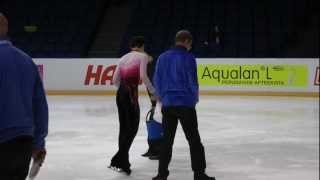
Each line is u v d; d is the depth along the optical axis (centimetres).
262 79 3575
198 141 1234
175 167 1535
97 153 1730
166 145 1248
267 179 1383
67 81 3684
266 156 1695
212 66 3606
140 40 1391
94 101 3278
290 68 3553
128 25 4941
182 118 1216
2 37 729
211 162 1602
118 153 1437
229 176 1419
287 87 3559
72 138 2012
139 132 2136
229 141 1969
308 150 1798
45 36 4897
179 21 4953
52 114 2691
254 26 4828
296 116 2639
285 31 4750
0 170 692
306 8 4922
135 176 1414
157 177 1264
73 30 4941
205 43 4581
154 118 1609
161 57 1234
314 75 3538
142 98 3397
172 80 1214
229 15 4966
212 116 2631
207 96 3572
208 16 4978
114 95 3625
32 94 729
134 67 1371
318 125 2361
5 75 701
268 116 2636
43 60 3694
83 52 4716
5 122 693
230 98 3447
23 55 729
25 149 705
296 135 2105
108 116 2616
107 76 3647
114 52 4731
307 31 4731
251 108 2944
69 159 1636
